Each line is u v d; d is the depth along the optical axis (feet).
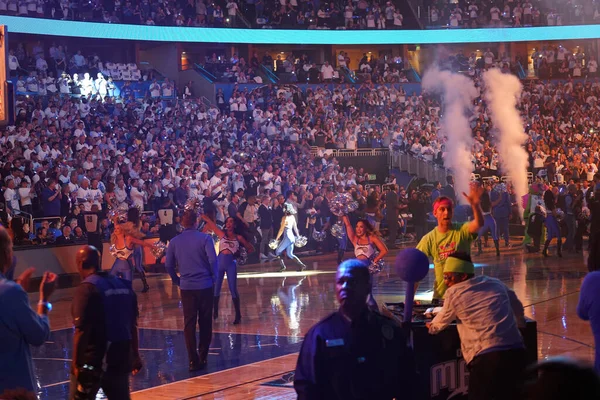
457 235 23.20
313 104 114.42
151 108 97.76
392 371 14.05
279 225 76.84
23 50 101.40
